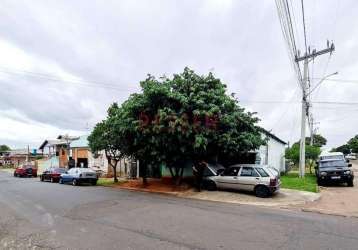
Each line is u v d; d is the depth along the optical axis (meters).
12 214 11.56
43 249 7.12
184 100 17.06
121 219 10.15
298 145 36.50
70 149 42.09
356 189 19.58
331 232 8.41
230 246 7.09
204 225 9.18
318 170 22.23
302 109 24.30
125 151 21.73
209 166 19.02
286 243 7.31
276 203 14.24
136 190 20.42
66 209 12.27
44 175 31.28
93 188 21.67
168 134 17.33
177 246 7.11
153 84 18.19
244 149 19.20
